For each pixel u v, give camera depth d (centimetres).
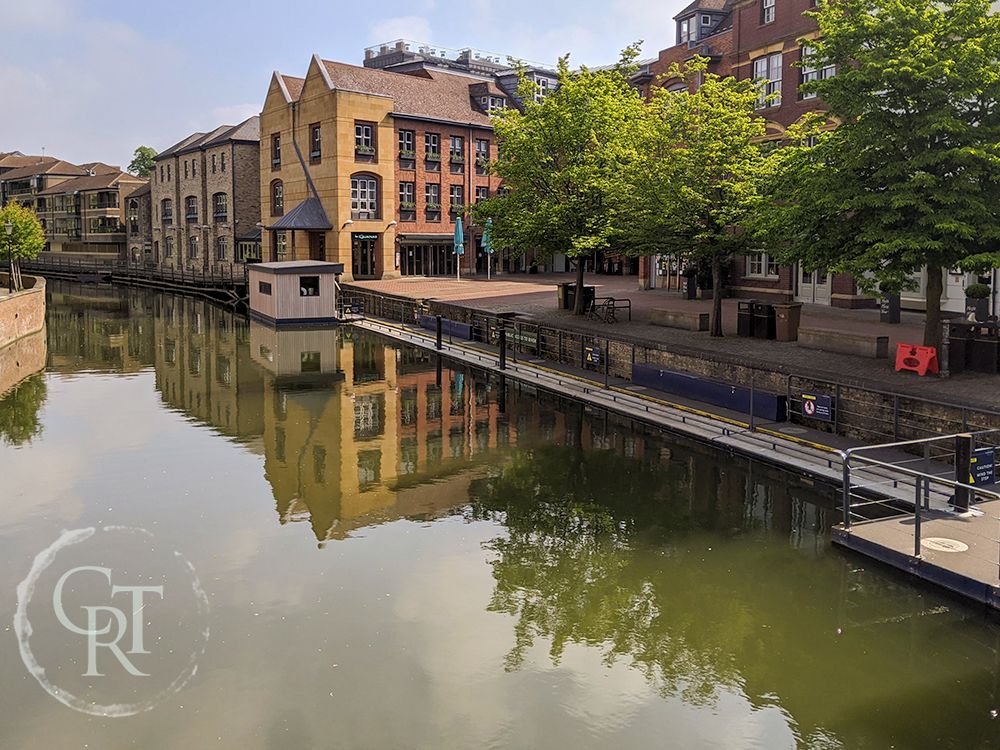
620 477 1584
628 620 1033
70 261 9038
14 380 2742
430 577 1161
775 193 1855
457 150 5700
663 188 2272
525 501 1470
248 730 812
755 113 3138
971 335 1714
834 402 1675
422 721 827
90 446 1873
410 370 2803
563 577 1156
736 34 3238
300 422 2098
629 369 2336
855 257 1683
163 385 2633
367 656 951
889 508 1302
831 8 1753
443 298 3856
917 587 1071
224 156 6638
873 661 924
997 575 1009
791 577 1133
